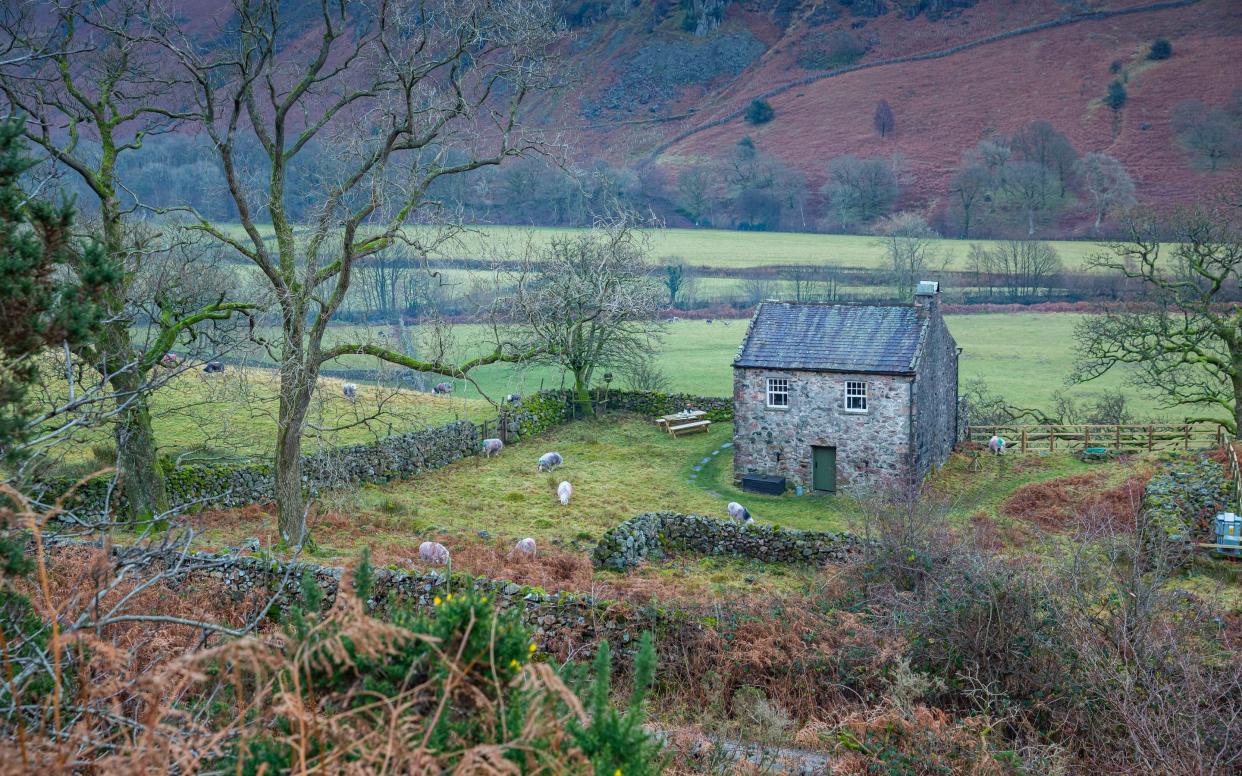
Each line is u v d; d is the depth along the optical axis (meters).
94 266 8.16
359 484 33.06
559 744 5.41
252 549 21.30
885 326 40.84
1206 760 10.89
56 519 18.59
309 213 24.86
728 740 12.43
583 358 51.78
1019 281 112.50
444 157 24.81
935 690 13.80
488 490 37.06
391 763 4.94
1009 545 25.78
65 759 4.74
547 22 24.42
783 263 130.75
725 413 51.84
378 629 4.99
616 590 20.53
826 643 15.55
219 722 6.32
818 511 37.28
